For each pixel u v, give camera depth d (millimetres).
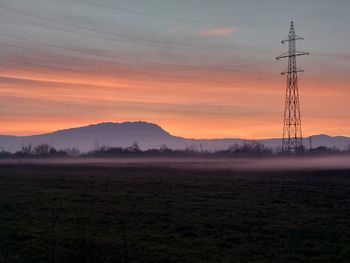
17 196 46500
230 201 43250
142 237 27297
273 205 40500
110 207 38938
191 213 36000
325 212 36594
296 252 24109
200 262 21906
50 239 26047
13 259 21375
